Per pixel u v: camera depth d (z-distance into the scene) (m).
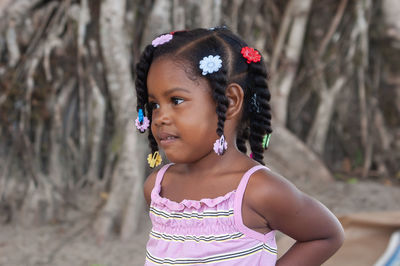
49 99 6.13
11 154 6.07
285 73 7.18
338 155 7.84
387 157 7.75
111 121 6.28
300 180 6.83
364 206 6.50
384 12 7.64
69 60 6.18
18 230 5.68
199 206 1.83
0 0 6.16
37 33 6.16
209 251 1.79
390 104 7.73
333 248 1.93
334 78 7.53
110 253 5.21
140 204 5.68
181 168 2.05
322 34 7.51
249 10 7.10
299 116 7.59
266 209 1.79
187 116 1.78
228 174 1.88
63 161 6.21
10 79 6.04
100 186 6.09
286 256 1.93
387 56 7.70
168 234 1.90
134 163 5.66
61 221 5.86
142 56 1.94
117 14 5.82
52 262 5.02
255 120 2.04
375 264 3.08
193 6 6.01
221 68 1.79
